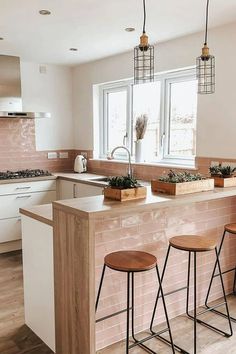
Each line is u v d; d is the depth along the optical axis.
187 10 2.75
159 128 4.13
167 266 2.60
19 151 4.70
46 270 2.27
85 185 4.07
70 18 2.93
